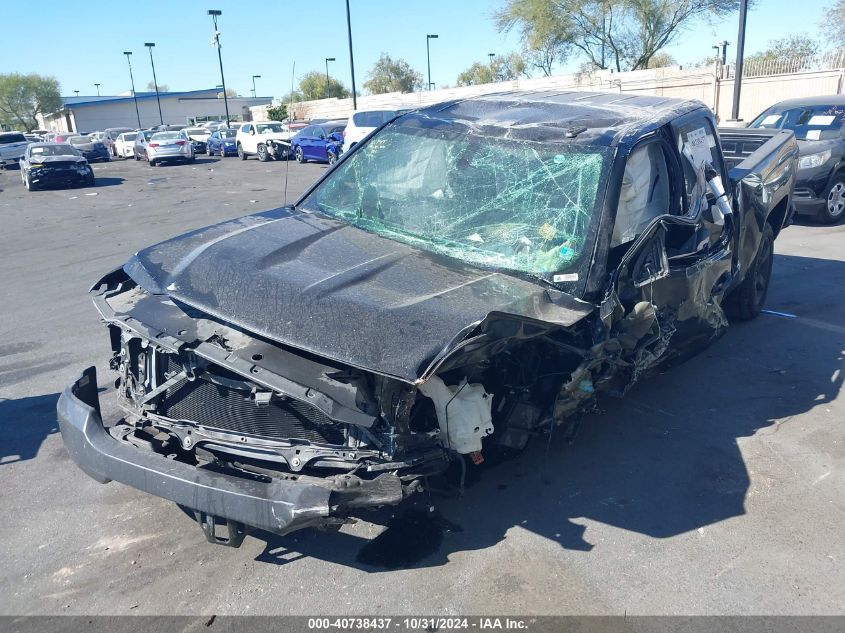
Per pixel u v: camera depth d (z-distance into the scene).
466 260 3.81
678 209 4.44
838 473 4.11
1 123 94.50
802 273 8.25
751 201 5.62
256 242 3.74
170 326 3.33
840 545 3.47
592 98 5.00
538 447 4.38
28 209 17.89
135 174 27.17
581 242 3.70
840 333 6.29
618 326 3.68
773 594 3.13
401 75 64.75
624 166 3.88
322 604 3.06
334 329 2.95
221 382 3.18
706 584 3.20
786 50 37.00
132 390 3.63
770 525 3.63
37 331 7.02
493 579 3.22
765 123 12.06
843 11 30.86
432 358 2.81
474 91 37.22
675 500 3.85
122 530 3.61
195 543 3.50
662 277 3.95
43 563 3.36
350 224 4.25
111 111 81.38
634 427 4.66
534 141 4.17
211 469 3.17
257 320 3.05
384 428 2.98
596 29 32.47
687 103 5.05
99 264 10.35
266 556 3.39
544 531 3.57
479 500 3.83
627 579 3.23
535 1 32.38
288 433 3.12
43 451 4.46
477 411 3.25
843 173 11.13
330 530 3.12
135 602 3.09
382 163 4.57
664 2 30.88
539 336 3.26
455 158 4.32
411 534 3.54
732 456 4.30
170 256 3.73
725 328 5.15
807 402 5.01
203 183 22.22
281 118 46.81
